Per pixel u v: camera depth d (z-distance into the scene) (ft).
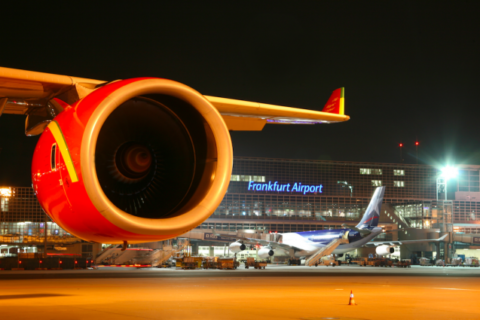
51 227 335.47
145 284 91.09
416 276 137.90
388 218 399.85
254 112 30.81
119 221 17.98
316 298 60.18
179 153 22.31
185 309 44.75
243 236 257.55
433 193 412.57
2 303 49.96
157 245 289.74
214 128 21.08
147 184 21.66
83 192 17.78
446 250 332.19
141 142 22.11
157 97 21.83
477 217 394.52
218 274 150.00
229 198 378.73
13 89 22.76
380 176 407.03
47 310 42.80
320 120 33.86
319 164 398.21
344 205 398.62
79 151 17.87
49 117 24.59
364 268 239.09
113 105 18.69
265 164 389.19
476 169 408.26
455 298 61.72
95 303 50.57
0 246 332.60
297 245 251.60
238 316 39.50
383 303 54.03
